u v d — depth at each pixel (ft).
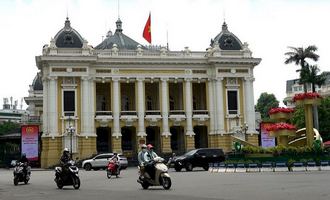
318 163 125.29
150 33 242.37
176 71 239.71
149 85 255.09
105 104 249.96
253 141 239.30
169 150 235.61
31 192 76.79
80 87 227.81
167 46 266.77
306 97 141.18
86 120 226.17
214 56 237.86
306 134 146.92
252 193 61.46
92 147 226.99
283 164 123.44
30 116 281.95
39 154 232.53
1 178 135.64
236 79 242.99
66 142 222.89
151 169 76.43
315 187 67.67
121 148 234.17
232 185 76.89
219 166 135.85
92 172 164.04
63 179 83.41
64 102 225.56
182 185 81.97
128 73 234.99
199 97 257.34
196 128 255.50
